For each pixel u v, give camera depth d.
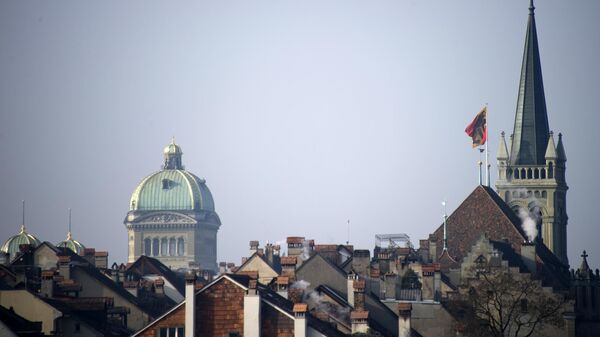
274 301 156.25
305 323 152.38
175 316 155.50
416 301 199.62
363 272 199.38
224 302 154.00
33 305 172.38
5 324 156.88
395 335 178.12
